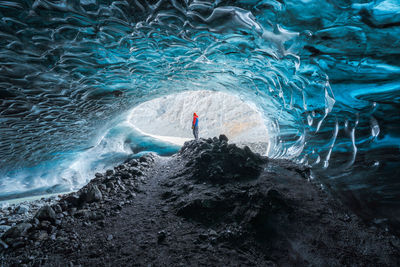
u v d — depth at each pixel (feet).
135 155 26.84
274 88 13.41
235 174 9.37
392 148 6.58
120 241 6.11
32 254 5.78
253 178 9.00
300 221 6.18
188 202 7.70
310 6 6.48
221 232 5.98
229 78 16.90
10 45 9.58
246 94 18.65
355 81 7.68
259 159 11.27
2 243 6.22
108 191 10.36
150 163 16.08
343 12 6.16
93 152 29.43
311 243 5.44
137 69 15.97
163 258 5.23
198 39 11.00
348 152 8.29
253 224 6.09
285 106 13.88
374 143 7.22
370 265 4.65
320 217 6.34
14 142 19.35
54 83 13.78
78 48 11.16
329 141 9.77
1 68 10.96
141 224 7.04
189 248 5.55
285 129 16.78
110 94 19.38
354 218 6.16
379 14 5.69
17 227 6.91
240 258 5.10
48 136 21.26
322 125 10.57
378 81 7.04
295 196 7.40
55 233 6.83
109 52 12.32
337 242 5.38
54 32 9.44
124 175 12.42
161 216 7.43
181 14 8.86
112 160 28.55
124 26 9.77
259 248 5.41
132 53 13.02
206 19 8.95
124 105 24.97
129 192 10.00
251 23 8.32
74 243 6.14
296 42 8.11
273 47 9.23
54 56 11.24
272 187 7.34
